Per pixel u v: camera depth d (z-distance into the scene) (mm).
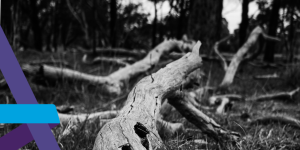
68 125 2342
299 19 7961
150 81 1991
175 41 6258
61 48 14578
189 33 8586
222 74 7098
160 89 1946
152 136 1455
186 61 2285
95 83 4520
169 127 2533
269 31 11719
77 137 2160
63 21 17000
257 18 13297
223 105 3977
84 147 2119
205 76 6152
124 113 1613
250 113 3801
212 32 8281
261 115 3748
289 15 9195
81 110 3598
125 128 1375
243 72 8070
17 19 4844
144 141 1433
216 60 7742
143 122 1543
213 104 4230
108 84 4645
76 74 4402
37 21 17594
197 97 4191
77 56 11859
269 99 4945
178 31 11117
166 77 2053
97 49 11586
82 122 2609
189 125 2953
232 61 5922
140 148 1270
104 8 12898
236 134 2371
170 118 3117
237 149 2213
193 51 2434
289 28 8711
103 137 1333
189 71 2293
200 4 8344
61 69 4270
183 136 2451
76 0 11961
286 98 4953
